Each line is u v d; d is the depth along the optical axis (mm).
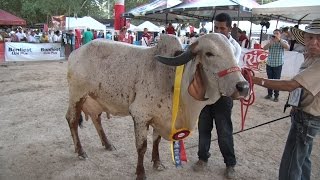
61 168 4359
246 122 6773
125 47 4023
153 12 13547
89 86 4211
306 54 3035
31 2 37562
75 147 4648
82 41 20781
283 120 6973
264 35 21375
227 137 4074
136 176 4102
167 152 4988
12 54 16516
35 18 41156
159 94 3525
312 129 2947
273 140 5715
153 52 3699
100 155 4789
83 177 4145
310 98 2889
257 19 15195
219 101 3969
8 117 6523
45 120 6367
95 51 4184
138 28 28203
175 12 12984
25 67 14250
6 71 12734
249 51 11656
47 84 10102
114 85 3922
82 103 4488
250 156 4973
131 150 5004
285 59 12328
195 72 3150
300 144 3000
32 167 4363
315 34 2744
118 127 6094
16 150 4875
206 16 13883
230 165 4219
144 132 3668
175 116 3479
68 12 37156
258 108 8016
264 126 6508
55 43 18172
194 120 3520
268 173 4418
